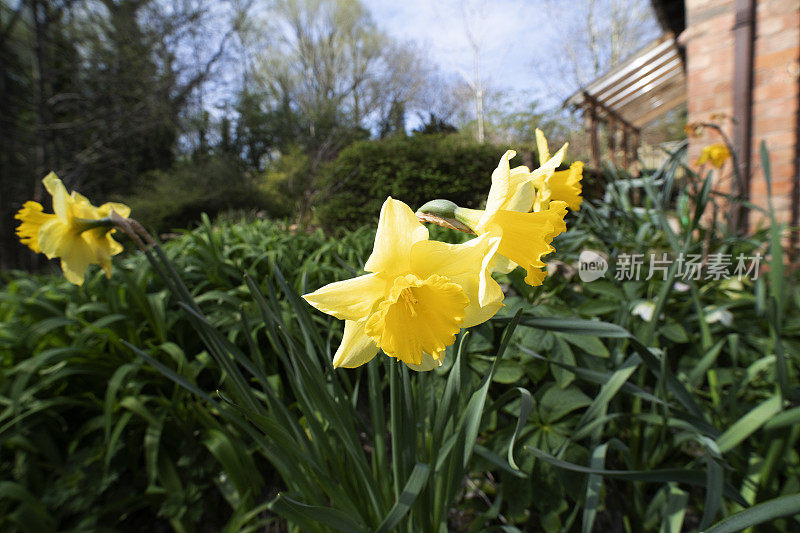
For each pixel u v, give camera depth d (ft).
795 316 6.70
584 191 22.25
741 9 10.47
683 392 3.84
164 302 6.86
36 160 25.49
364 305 2.51
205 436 5.31
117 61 28.66
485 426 5.12
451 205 2.72
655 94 27.58
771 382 5.34
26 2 23.68
